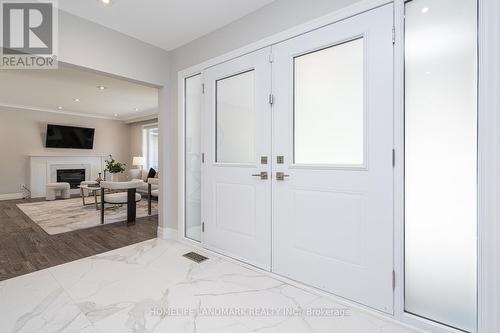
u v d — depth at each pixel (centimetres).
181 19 245
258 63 227
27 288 202
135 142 876
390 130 162
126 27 260
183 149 306
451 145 149
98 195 628
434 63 153
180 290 200
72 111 741
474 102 142
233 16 239
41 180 699
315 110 198
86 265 245
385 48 163
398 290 161
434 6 152
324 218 191
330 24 185
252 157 237
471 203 144
